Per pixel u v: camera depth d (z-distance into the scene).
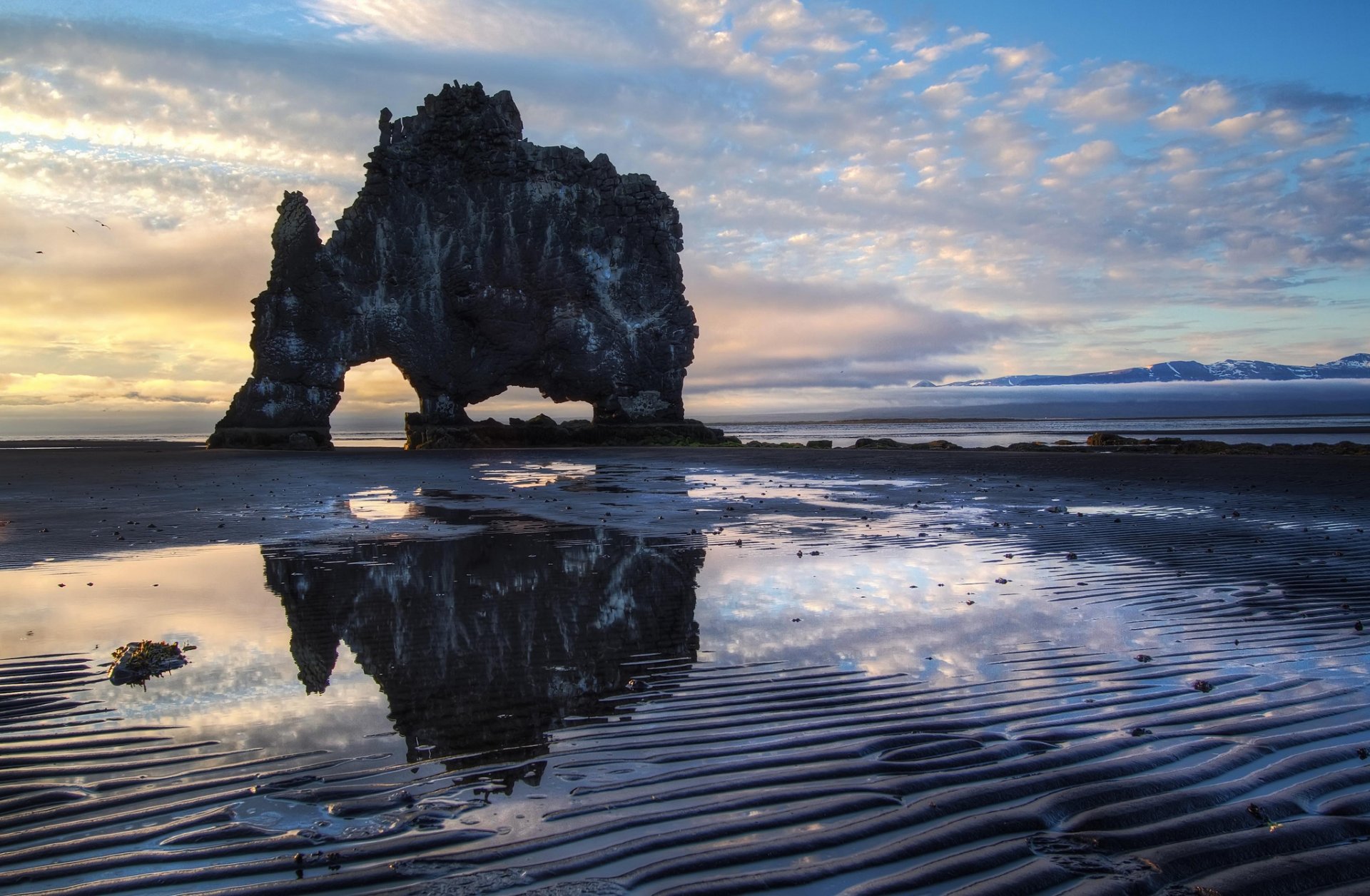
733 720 5.35
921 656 6.75
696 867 3.55
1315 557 10.98
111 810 4.15
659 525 14.92
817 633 7.50
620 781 4.43
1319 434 55.84
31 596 9.09
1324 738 4.89
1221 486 19.80
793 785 4.36
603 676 6.34
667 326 46.06
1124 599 8.77
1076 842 3.75
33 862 3.66
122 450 38.06
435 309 42.44
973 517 15.77
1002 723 5.22
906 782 4.38
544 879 3.46
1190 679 6.05
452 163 42.78
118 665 6.43
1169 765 4.54
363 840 3.82
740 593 9.29
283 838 3.84
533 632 7.65
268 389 40.19
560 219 43.69
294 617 8.23
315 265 40.19
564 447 41.84
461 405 44.12
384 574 10.43
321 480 23.80
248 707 5.67
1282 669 6.26
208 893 3.41
